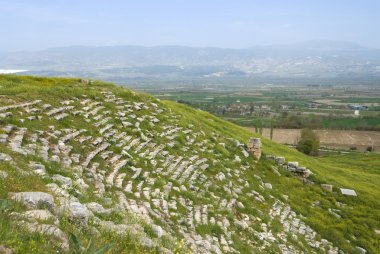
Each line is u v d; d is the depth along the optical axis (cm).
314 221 2973
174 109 4388
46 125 2277
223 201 2467
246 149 3922
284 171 3844
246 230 2208
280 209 2936
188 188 2362
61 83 4166
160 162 2570
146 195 1942
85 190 1544
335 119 17838
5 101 2491
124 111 3322
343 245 2781
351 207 3525
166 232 1543
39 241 809
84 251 819
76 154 2027
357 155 9475
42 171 1484
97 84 4366
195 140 3469
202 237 1797
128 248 1020
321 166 5147
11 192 1092
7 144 1702
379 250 2903
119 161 2261
